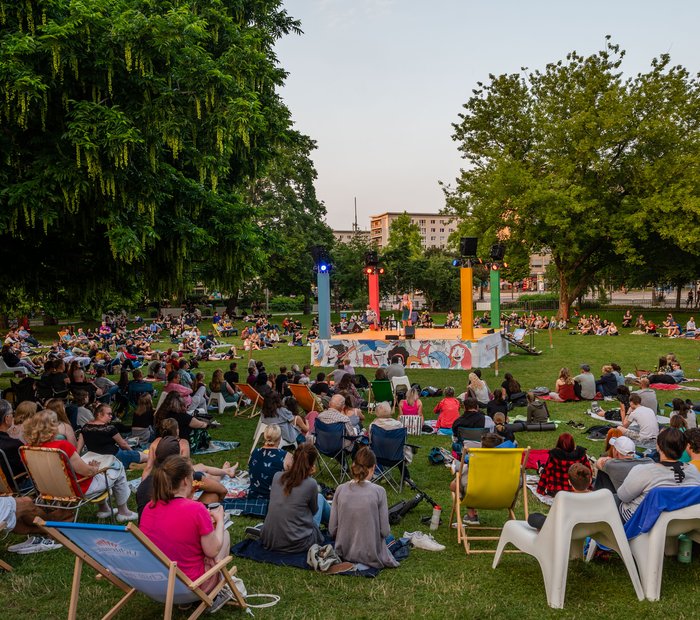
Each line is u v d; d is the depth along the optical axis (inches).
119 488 272.2
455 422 353.4
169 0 456.1
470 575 216.7
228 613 187.6
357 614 187.5
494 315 1120.2
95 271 540.7
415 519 281.6
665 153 1519.4
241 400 578.2
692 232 1373.0
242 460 386.6
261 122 449.4
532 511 287.3
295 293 2332.7
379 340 939.3
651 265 1765.5
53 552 236.8
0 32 371.6
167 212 463.8
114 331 1464.1
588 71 1578.5
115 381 810.8
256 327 1501.0
